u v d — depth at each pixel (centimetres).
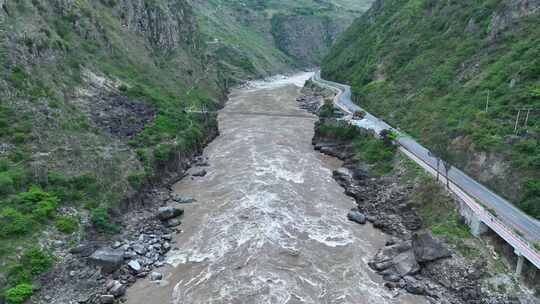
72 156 4303
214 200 4741
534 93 4494
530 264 2878
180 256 3622
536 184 3538
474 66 6250
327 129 6969
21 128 4150
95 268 3291
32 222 3372
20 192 3634
